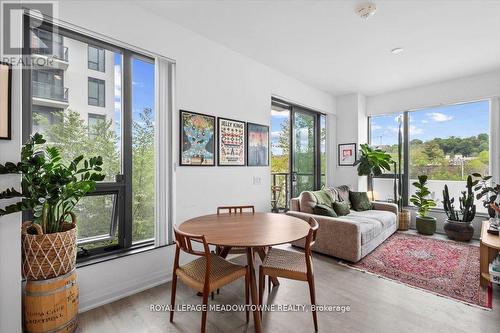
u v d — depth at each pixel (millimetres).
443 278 2531
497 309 1990
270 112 3758
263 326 1782
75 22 1978
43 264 1590
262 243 1613
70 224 1823
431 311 1971
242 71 3342
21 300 1580
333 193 4172
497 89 3832
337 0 2229
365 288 2348
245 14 2455
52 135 2027
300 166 4746
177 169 2652
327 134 5227
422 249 3408
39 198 1519
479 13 2387
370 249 3268
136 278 2301
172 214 2629
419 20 2518
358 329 1749
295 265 1887
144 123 2582
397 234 4191
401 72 3957
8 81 1493
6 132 1480
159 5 2330
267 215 2508
